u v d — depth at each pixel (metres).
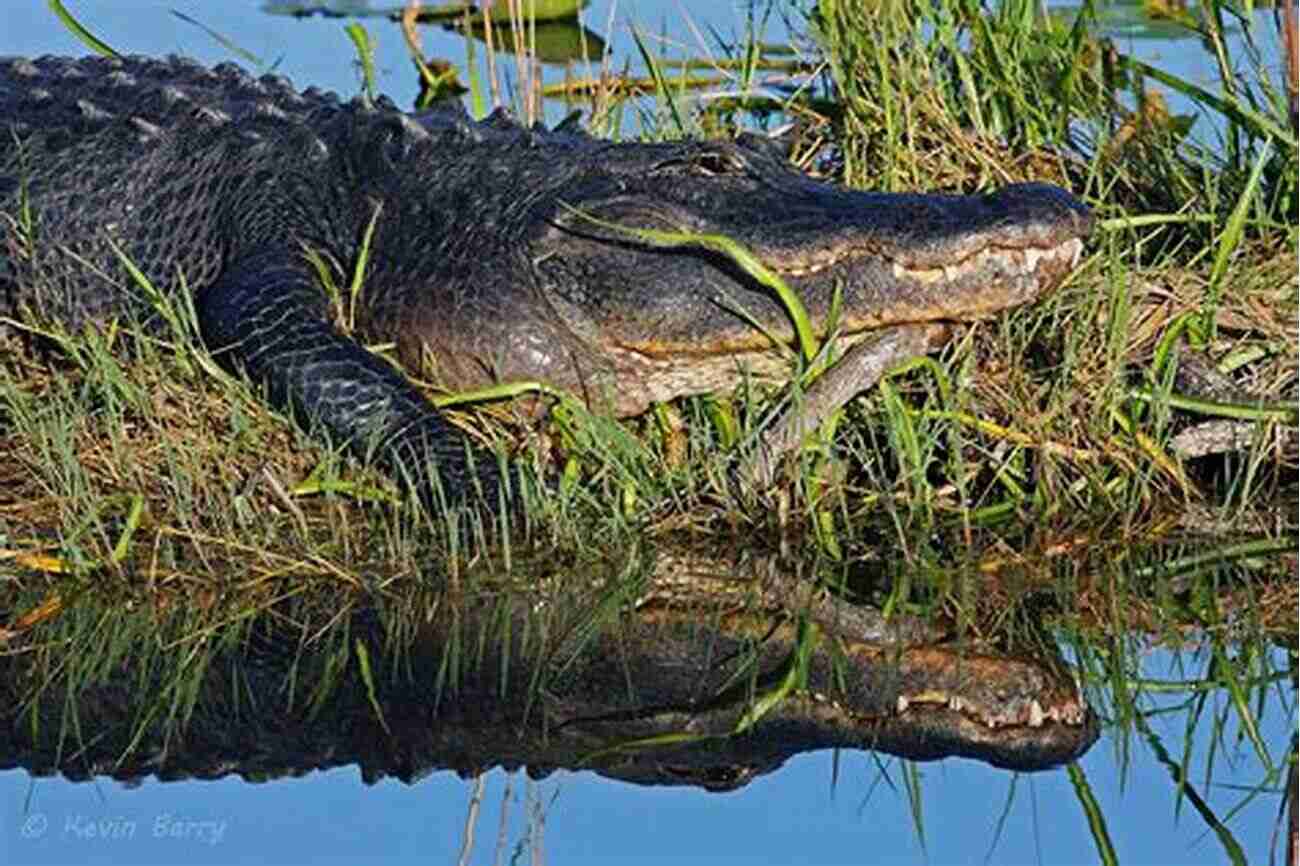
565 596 14.73
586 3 25.14
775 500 15.50
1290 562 15.33
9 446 15.88
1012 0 19.25
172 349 16.59
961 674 13.85
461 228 16.59
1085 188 18.08
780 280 15.75
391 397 15.88
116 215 17.48
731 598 14.77
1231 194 18.22
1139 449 15.99
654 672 13.77
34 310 17.41
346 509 15.52
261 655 13.91
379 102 18.06
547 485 15.58
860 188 18.27
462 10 25.56
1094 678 13.91
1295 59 17.88
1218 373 16.41
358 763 12.70
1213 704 13.62
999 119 18.97
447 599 14.65
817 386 15.77
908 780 12.66
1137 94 19.17
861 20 19.14
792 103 19.52
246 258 16.92
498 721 13.16
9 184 17.61
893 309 15.74
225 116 17.86
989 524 15.69
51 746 12.89
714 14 24.28
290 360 15.99
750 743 12.98
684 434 16.33
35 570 14.82
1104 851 12.05
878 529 15.61
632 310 16.17
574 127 17.83
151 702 13.38
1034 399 16.17
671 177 16.33
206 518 15.25
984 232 15.48
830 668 13.87
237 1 26.50
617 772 12.63
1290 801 12.57
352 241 17.08
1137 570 15.25
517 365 16.34
